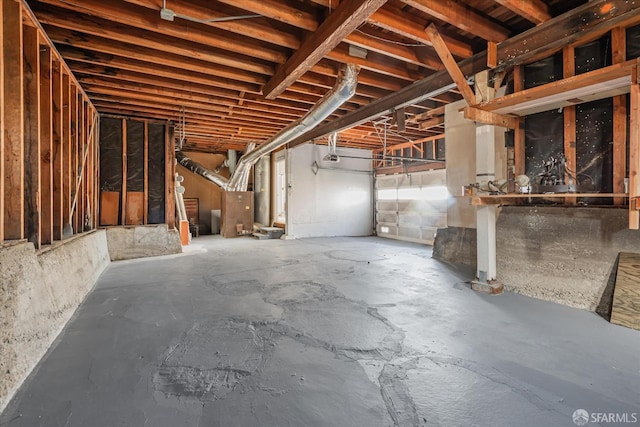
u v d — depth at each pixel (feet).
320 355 6.88
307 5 9.32
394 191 29.73
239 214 31.04
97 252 14.88
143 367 6.44
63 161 12.05
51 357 6.84
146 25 9.52
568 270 10.19
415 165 27.58
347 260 17.99
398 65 13.02
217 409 5.15
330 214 30.53
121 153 19.39
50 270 8.55
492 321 8.71
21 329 6.22
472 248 15.81
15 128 7.50
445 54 10.18
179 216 25.63
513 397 5.38
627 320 8.32
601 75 7.96
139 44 10.71
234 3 8.39
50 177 9.67
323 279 13.58
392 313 9.39
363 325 8.50
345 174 31.24
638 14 7.64
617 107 9.68
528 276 11.20
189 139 27.58
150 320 8.96
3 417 4.95
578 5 9.21
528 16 9.03
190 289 12.12
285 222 29.07
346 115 19.70
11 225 7.43
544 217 10.96
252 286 12.52
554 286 10.46
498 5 9.37
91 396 5.50
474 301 10.46
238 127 22.94
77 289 10.36
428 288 12.07
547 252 10.77
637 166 7.41
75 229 13.70
